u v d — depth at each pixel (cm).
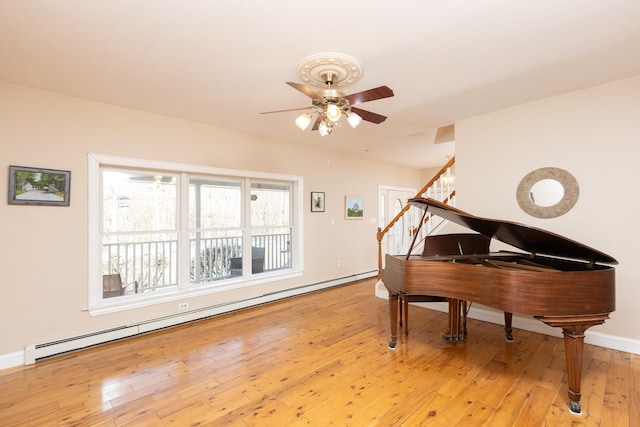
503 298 210
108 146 328
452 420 195
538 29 199
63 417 203
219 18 186
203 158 398
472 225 266
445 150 572
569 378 202
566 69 258
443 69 254
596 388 228
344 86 280
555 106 317
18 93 280
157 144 362
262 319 389
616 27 197
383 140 497
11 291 275
